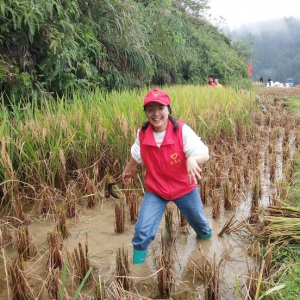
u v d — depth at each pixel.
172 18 13.31
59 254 3.13
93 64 9.52
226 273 3.03
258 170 5.34
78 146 5.12
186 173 3.14
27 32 6.70
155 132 3.06
